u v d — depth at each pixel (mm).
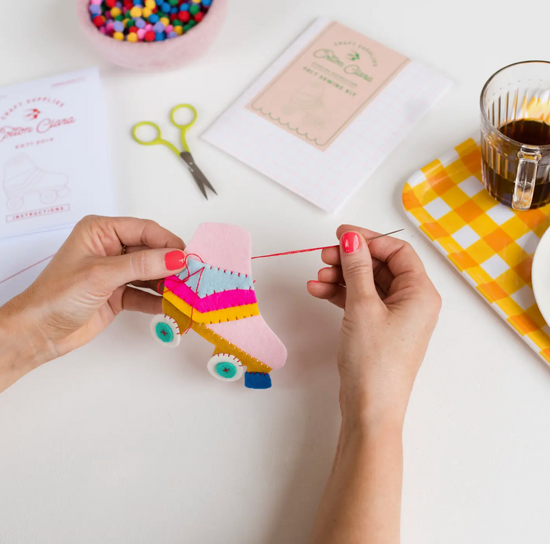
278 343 575
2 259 741
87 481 614
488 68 831
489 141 673
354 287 584
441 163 754
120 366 669
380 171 771
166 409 645
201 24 796
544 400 623
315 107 816
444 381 640
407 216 733
